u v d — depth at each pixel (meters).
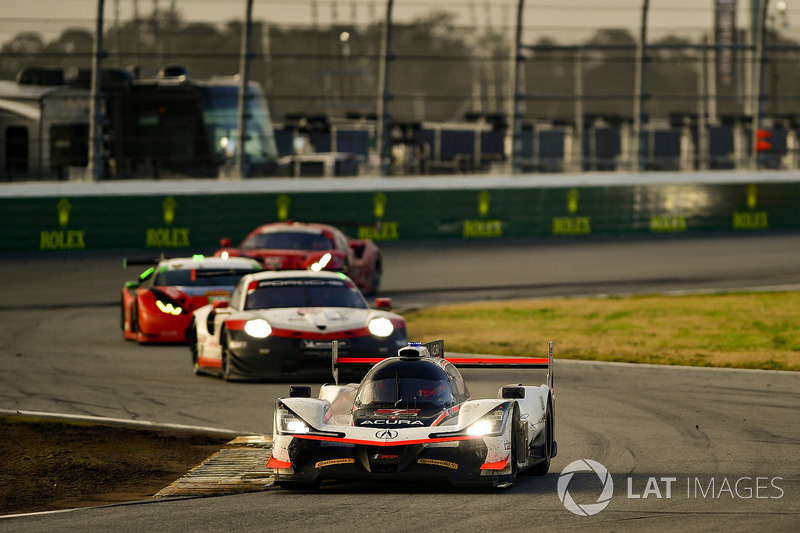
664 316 83.25
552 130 150.38
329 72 181.50
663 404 47.69
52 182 124.06
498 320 81.69
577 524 26.00
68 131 124.31
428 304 92.12
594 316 83.56
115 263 119.81
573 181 140.62
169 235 127.38
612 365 60.03
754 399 48.56
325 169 134.75
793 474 32.59
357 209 133.25
